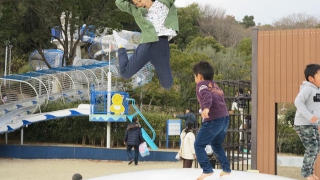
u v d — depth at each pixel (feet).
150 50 11.90
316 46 32.71
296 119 17.76
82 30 102.68
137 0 12.17
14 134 67.77
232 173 8.95
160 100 89.20
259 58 34.19
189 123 39.75
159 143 70.33
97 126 66.54
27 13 82.38
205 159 10.96
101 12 89.97
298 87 33.01
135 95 87.35
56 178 39.24
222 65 109.60
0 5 67.87
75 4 83.87
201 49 125.08
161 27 11.94
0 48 106.22
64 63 98.94
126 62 12.37
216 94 11.57
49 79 71.67
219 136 11.46
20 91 65.92
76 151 55.72
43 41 96.73
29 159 54.24
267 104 33.86
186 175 8.41
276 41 33.78
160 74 12.31
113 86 81.82
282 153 64.95
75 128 66.49
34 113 66.33
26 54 105.91
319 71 17.57
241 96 36.99
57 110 66.54
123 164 51.55
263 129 33.91
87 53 129.59
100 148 55.77
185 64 94.32
